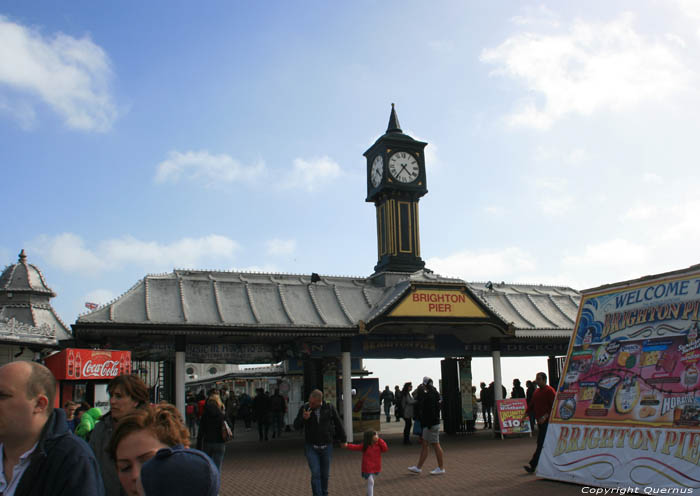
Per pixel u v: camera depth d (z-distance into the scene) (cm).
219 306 2077
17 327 1778
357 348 2388
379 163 2703
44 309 2097
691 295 1176
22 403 370
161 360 2250
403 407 2188
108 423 580
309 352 2253
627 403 1202
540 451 1397
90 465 381
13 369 376
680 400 1112
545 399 1400
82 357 1698
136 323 1869
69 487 365
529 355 2752
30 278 2088
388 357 2448
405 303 2198
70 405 1252
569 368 1359
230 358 2253
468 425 2553
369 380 2545
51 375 393
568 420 1302
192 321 1970
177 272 2200
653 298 1246
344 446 1117
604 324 1327
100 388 1809
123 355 1864
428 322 2209
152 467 308
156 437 366
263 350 2311
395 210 2639
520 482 1280
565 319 2680
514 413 2297
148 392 587
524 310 2670
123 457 361
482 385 2855
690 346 1138
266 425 2467
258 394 2498
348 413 2175
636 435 1155
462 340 2627
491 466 1542
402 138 2689
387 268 2556
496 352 2481
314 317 2195
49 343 1889
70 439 384
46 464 368
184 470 303
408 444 2142
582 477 1212
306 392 2516
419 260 2614
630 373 1225
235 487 1355
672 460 1075
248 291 2195
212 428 1149
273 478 1463
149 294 2030
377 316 2161
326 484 1095
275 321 2105
